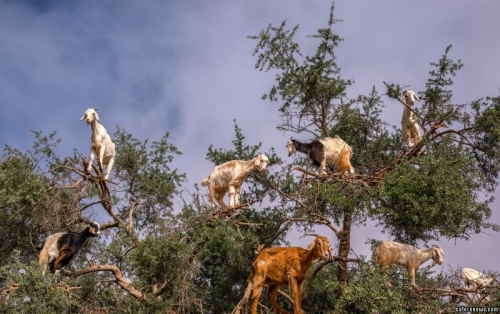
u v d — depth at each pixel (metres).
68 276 21.14
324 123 24.73
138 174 25.56
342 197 20.69
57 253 20.97
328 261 21.88
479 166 22.16
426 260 20.70
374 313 17.67
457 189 19.73
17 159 22.91
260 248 19.30
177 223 21.36
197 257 22.09
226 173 23.73
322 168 23.98
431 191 19.92
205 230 20.81
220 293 25.53
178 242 20.12
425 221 19.81
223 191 24.42
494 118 21.09
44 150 23.81
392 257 20.50
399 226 21.53
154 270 20.11
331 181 21.86
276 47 23.92
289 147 24.30
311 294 25.69
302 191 21.97
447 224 19.84
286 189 23.80
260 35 24.16
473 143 21.92
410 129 24.03
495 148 21.53
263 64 24.25
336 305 18.66
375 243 20.52
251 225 21.98
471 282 19.61
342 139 26.00
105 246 23.59
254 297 18.25
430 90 23.56
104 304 22.31
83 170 23.94
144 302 20.17
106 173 24.03
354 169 25.72
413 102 23.75
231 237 21.00
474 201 20.00
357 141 26.44
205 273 26.66
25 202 21.92
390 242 20.72
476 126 21.50
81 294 21.17
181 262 20.30
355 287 18.00
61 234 21.25
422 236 22.38
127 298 20.80
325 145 24.12
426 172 20.27
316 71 23.66
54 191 22.16
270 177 24.59
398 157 22.36
